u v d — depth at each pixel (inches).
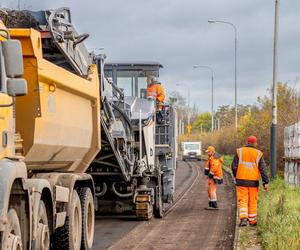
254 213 712.4
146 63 1044.5
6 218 369.7
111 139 727.7
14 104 420.5
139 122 828.6
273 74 1296.8
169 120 961.5
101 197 846.5
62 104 514.3
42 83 461.7
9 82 372.8
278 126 1534.2
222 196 1227.2
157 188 887.1
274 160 1267.2
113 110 768.9
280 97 1854.1
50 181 502.6
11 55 369.7
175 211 963.3
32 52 448.5
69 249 532.1
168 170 978.1
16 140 438.0
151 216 855.1
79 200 569.3
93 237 628.1
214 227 767.1
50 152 502.9
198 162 3221.0
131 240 661.3
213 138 3435.0
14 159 405.1
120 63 1045.8
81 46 609.3
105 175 801.6
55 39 535.8
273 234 557.6
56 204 502.9
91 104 619.2
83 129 585.6
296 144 1116.5
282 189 1064.2
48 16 539.8
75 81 544.7
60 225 504.7
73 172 607.2
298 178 1096.8
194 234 706.8
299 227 561.3
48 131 481.1
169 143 952.9
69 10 576.7
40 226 449.1
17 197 413.4
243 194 714.8
